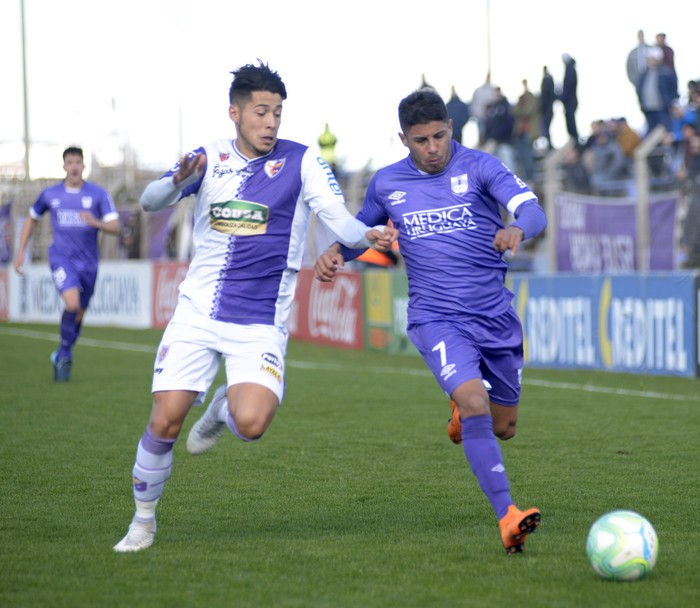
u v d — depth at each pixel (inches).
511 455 967.6
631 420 1186.0
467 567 581.9
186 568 585.6
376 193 697.6
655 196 1878.7
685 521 700.0
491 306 674.8
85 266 1553.9
